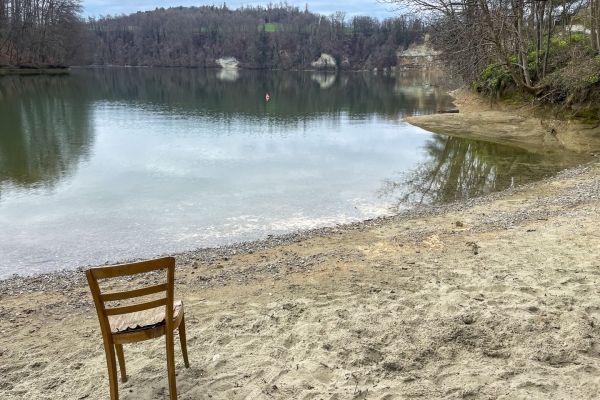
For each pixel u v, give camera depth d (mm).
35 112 26812
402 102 35812
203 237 8516
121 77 67750
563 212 8969
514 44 22375
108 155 15547
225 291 5887
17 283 6492
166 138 19031
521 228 8094
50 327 5066
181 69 107500
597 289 5195
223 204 10531
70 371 4086
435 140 19547
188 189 11695
